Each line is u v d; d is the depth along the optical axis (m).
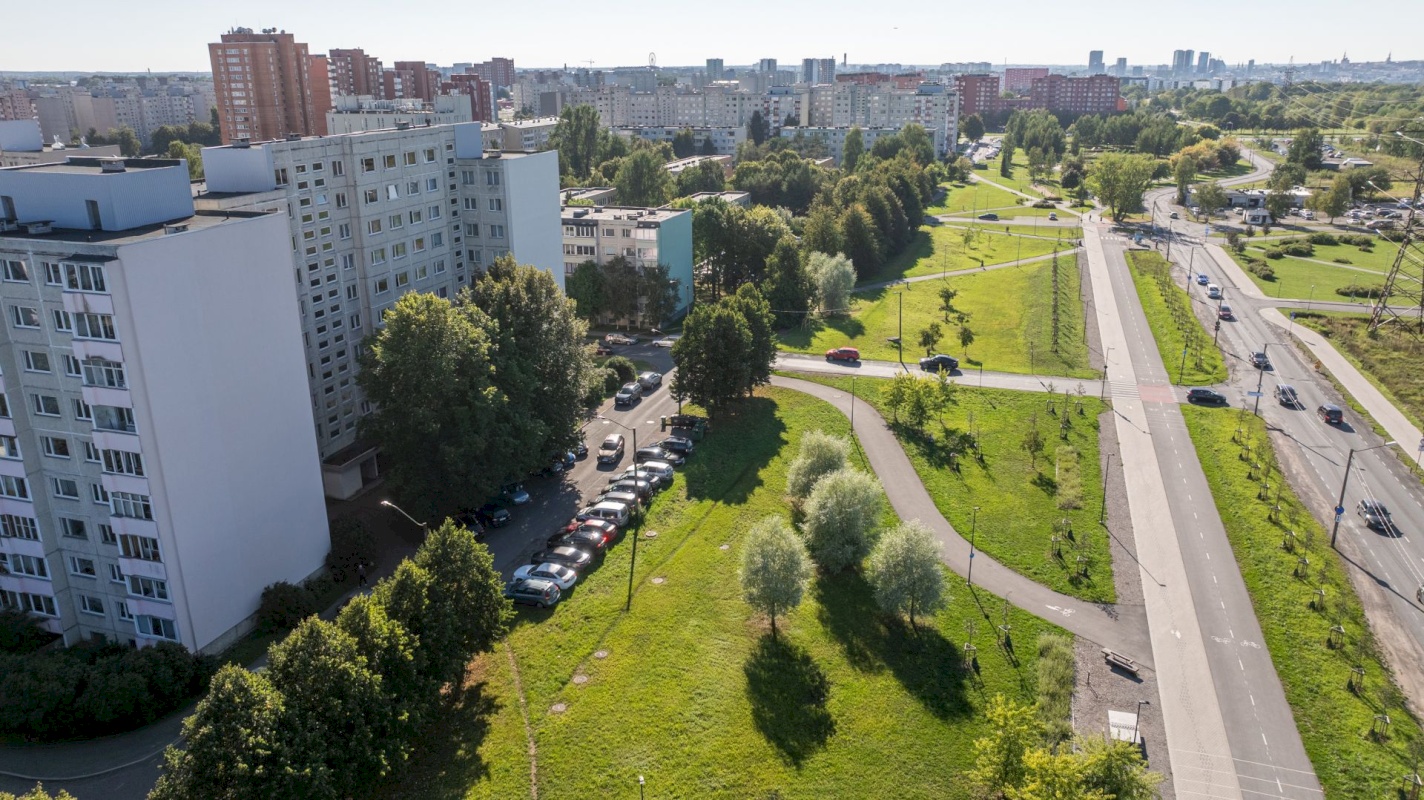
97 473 67.25
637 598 78.12
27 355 66.19
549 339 97.94
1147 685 68.56
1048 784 51.22
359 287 102.94
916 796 58.16
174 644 67.06
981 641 73.81
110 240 63.56
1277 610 77.75
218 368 69.12
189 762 48.47
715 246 178.88
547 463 98.19
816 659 71.19
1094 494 98.62
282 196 89.69
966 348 150.00
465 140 117.56
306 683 52.75
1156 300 175.75
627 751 60.75
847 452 96.25
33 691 60.59
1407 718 65.38
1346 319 163.50
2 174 69.06
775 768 59.94
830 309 169.50
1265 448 110.06
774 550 72.50
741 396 121.38
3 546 70.94
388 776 56.84
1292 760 61.28
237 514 71.94
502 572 82.06
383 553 85.62
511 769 59.03
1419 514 95.25
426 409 82.31
